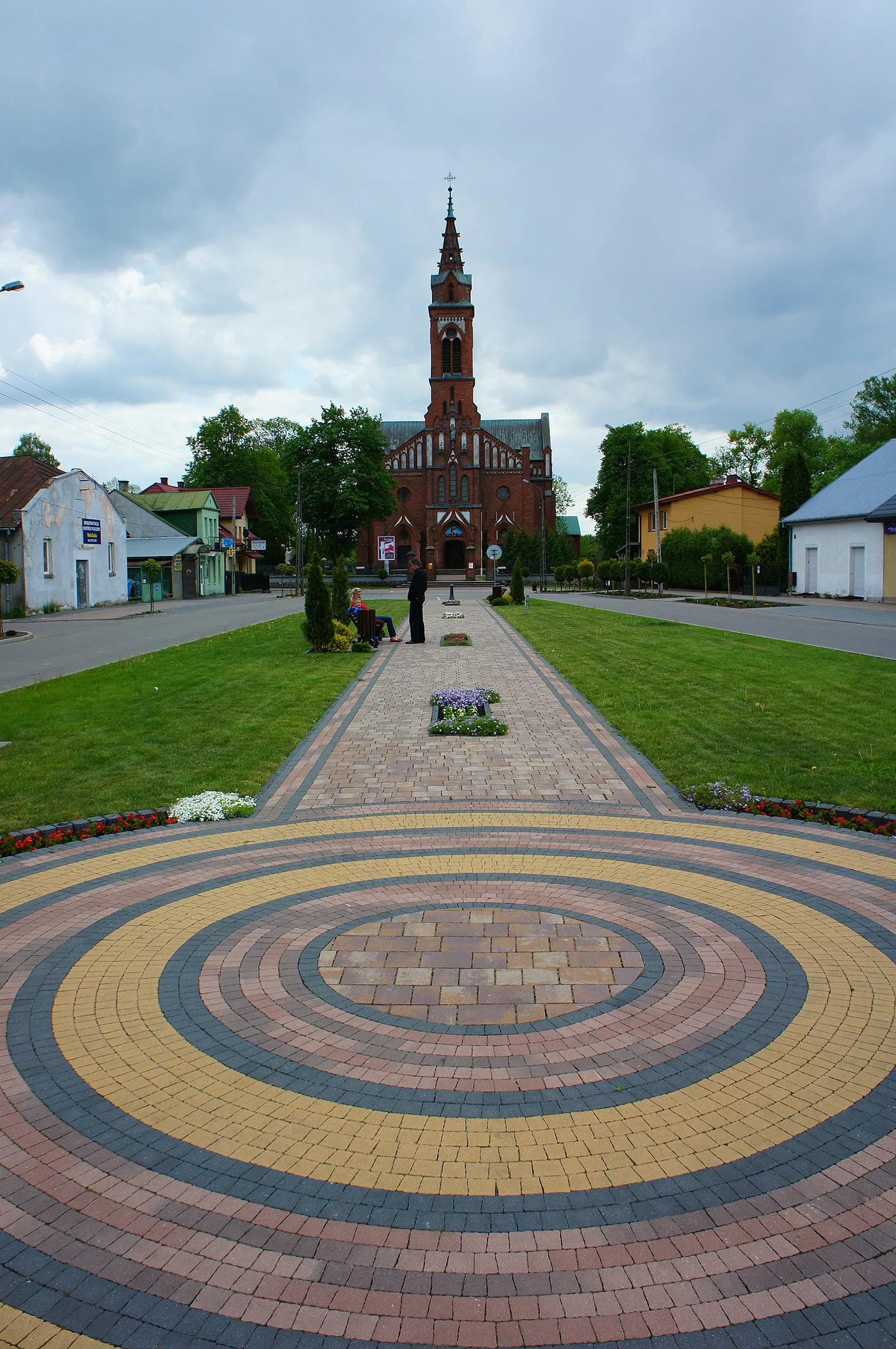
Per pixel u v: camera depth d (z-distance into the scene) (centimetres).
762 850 855
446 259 9300
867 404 8112
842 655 1977
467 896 740
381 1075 477
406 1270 345
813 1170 396
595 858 838
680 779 1091
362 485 8088
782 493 4850
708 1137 420
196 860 845
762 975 588
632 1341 313
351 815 992
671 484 8050
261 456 8856
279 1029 526
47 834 916
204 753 1238
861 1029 517
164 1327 320
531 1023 529
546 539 9200
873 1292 331
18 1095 464
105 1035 524
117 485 7381
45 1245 358
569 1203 378
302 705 1547
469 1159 407
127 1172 402
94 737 1335
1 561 3497
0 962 626
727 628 2733
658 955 622
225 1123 437
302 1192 388
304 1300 331
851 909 706
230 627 3250
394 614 3522
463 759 1219
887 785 1036
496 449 9531
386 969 605
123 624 3553
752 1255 349
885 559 3828
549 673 1916
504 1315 324
